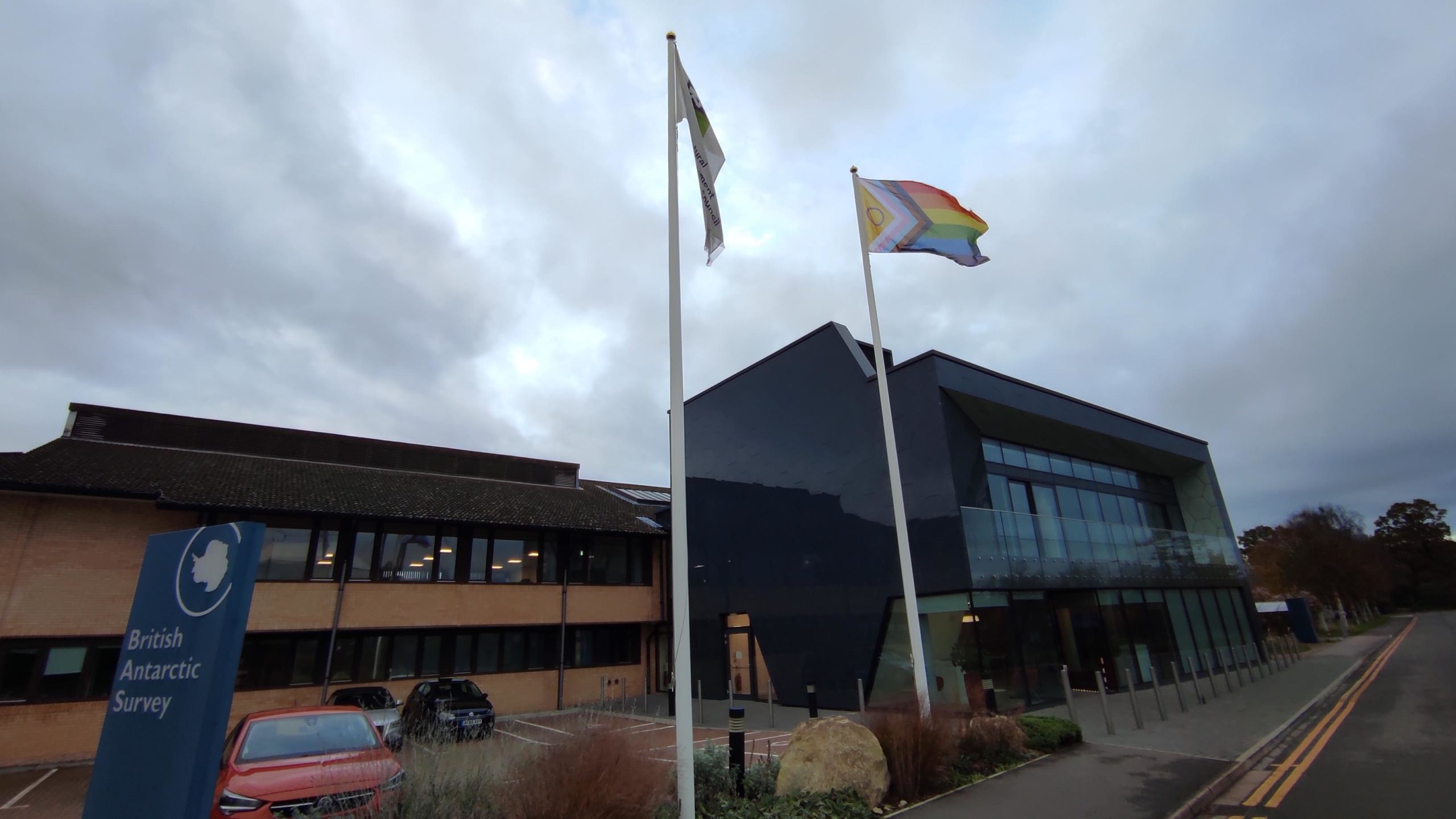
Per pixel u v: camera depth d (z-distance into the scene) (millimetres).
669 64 8992
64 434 20500
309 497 20375
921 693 9984
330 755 7359
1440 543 76875
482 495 25562
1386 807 7242
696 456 24344
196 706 4492
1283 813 7336
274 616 18812
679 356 7777
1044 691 15836
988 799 8031
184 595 4965
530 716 21766
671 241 8180
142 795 4559
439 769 6074
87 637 16547
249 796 6359
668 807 6344
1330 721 12734
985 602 15234
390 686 20562
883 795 7910
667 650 26469
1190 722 12664
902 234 12672
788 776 7922
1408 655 24875
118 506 17766
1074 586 17641
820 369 20062
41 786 13227
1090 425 21469
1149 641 20062
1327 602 54938
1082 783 8578
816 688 18203
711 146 9523
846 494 18422
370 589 20500
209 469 20531
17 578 16109
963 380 17531
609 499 30141
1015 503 18969
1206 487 26984
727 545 22234
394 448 27031
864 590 17406
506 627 22781
